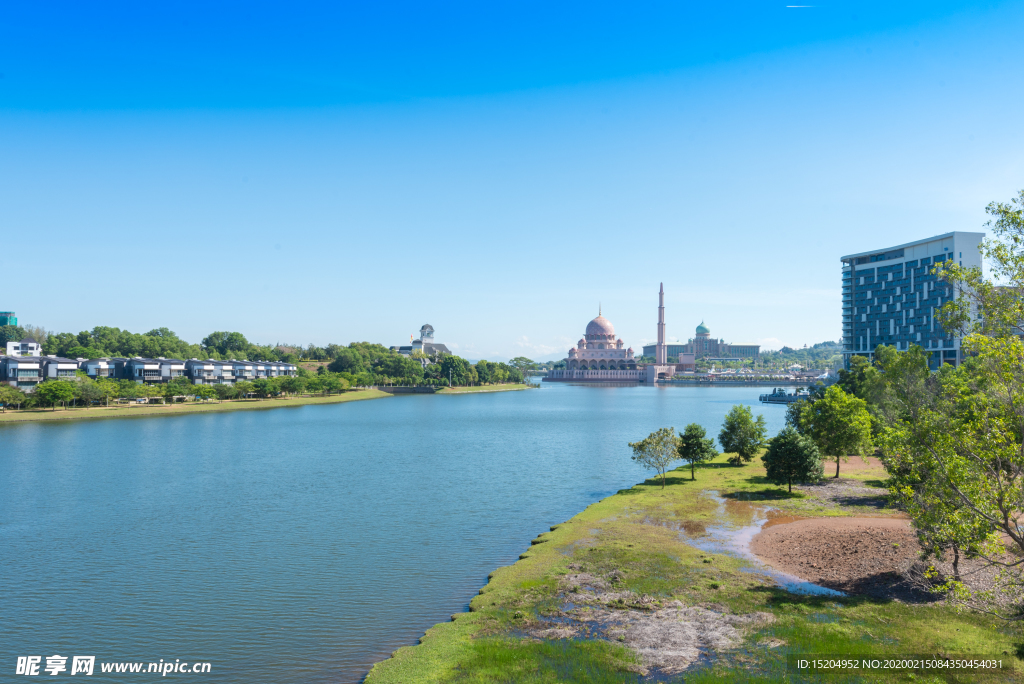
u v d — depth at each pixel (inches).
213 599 1807.3
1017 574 1366.9
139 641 1555.1
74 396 7313.0
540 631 1489.9
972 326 1354.6
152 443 5113.2
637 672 1282.0
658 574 1854.1
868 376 5447.8
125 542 2357.3
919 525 1491.1
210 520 2677.2
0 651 1509.6
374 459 4384.8
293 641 1549.0
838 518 2482.8
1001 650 1327.5
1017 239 1268.5
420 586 1903.3
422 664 1338.6
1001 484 1269.7
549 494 3213.6
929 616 1512.1
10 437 5403.5
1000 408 1307.8
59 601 1802.4
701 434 3405.5
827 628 1459.2
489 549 2265.0
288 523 2630.4
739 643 1398.9
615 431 6318.9
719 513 2596.0
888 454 1710.1
